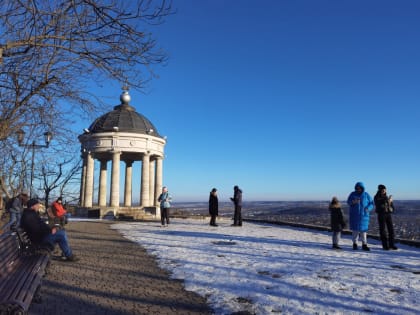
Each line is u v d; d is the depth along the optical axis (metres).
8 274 5.44
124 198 32.44
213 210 19.23
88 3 5.42
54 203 12.62
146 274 7.31
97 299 5.64
